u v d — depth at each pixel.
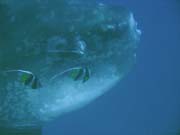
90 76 2.87
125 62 3.02
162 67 12.12
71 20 2.71
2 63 2.65
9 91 2.79
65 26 2.69
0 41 2.61
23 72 2.68
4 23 2.61
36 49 2.65
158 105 11.48
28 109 2.94
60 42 2.66
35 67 2.68
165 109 11.41
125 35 2.91
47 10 2.69
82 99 3.05
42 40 2.64
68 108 3.08
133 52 3.07
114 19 2.86
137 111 11.45
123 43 2.91
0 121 3.05
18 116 3.00
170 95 11.62
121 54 2.94
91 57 2.78
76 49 2.69
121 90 11.46
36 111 2.98
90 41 2.75
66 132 10.09
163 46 12.36
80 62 2.75
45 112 3.01
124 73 3.12
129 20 2.94
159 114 11.39
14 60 2.65
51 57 2.68
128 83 11.60
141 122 11.25
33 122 3.12
